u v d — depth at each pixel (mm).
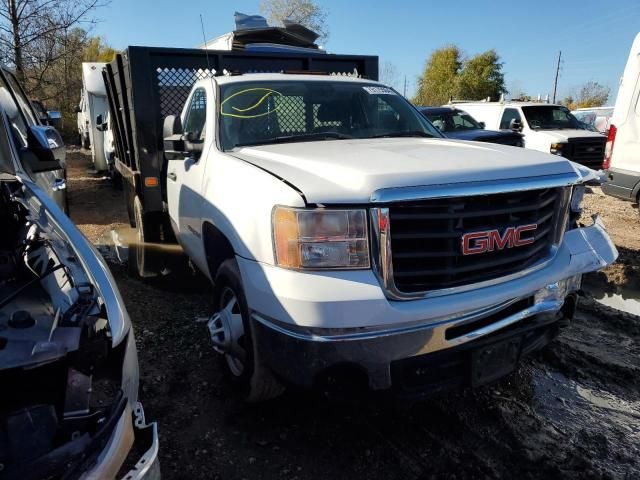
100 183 12977
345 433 3107
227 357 3426
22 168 3463
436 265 2572
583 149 11938
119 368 2037
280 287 2527
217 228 3361
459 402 3422
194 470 2789
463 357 2688
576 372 3816
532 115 13094
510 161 2877
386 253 2445
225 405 3346
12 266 2619
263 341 2713
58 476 1635
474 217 2631
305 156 3086
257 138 3857
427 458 2900
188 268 5961
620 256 6516
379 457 2906
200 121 4316
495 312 2699
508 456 2914
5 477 1603
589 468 2803
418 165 2686
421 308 2482
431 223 2549
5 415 1785
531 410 3350
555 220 3006
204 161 3805
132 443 1917
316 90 4273
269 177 2816
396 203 2461
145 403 3344
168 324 4449
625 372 3807
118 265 6133
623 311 4957
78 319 1982
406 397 2572
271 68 6434
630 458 2918
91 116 13492
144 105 5809
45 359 1834
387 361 2480
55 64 15766
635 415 3330
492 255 2713
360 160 2842
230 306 3293
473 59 49688
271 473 2783
